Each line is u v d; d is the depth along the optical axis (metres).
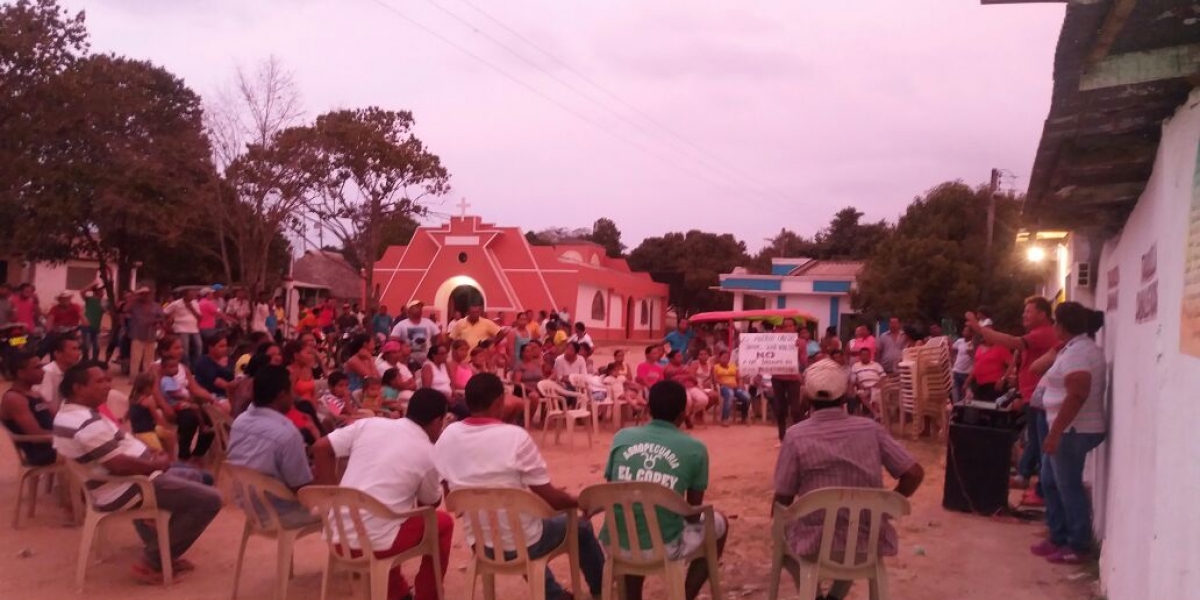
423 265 39.72
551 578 5.57
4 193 23.73
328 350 21.47
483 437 5.20
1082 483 6.57
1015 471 10.26
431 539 5.29
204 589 6.14
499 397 5.37
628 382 15.07
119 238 28.98
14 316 16.89
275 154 24.84
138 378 8.12
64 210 24.64
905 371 13.52
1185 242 4.13
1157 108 4.69
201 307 17.00
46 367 8.23
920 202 33.56
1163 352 4.45
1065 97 4.59
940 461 11.28
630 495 4.85
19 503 7.30
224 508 8.30
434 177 29.12
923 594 6.07
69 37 24.31
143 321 16.73
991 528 7.79
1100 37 3.94
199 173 25.81
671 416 5.25
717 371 15.86
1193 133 4.13
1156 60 4.22
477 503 4.97
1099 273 7.93
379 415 10.52
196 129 27.02
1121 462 5.65
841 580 4.89
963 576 6.45
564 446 12.78
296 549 7.12
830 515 4.67
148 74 29.89
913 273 31.08
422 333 14.91
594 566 5.57
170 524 6.30
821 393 4.98
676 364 15.19
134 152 25.80
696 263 56.91
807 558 4.75
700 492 5.15
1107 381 6.70
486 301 38.94
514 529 4.93
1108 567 5.86
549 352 15.92
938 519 8.09
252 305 20.34
